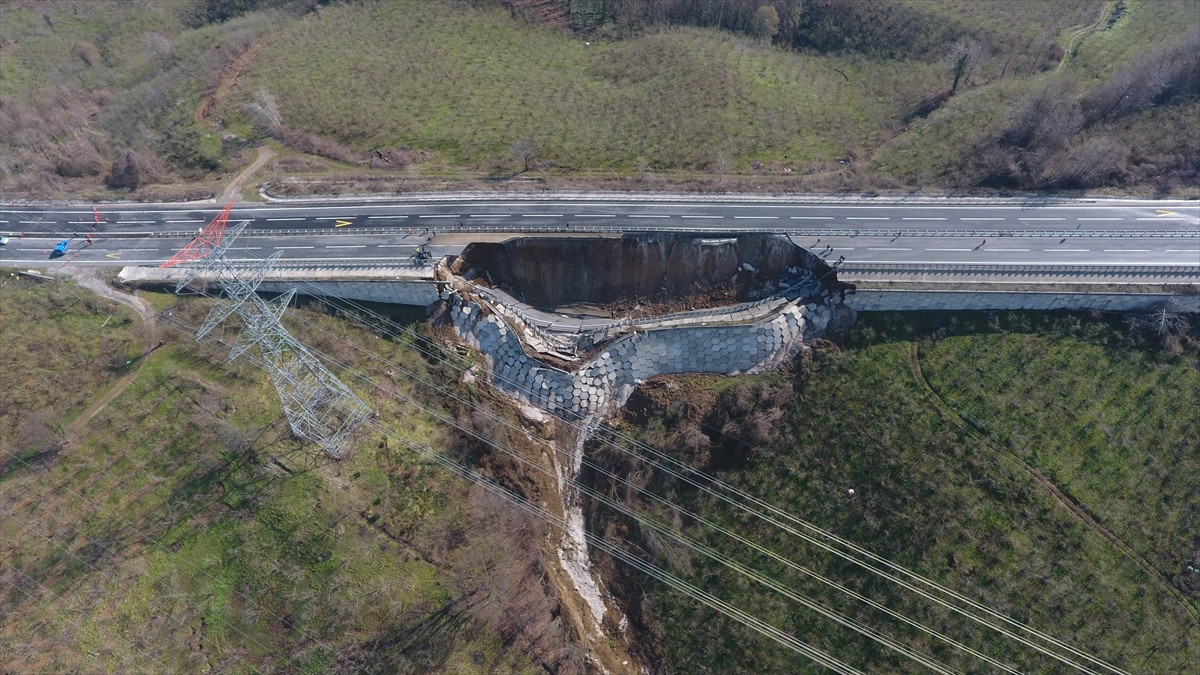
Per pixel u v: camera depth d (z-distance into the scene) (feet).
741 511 195.11
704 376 217.56
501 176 276.41
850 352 209.36
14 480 183.83
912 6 355.77
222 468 187.93
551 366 218.59
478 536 186.60
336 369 211.41
